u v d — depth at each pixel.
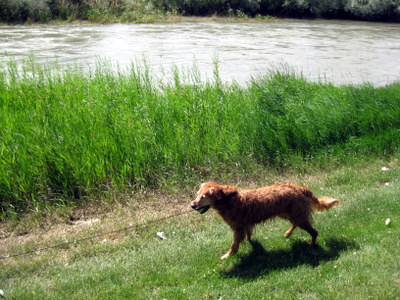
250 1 40.78
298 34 31.22
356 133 10.41
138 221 7.02
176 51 22.44
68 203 7.54
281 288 5.22
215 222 6.97
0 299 5.15
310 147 9.76
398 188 7.93
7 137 7.93
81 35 27.06
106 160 8.14
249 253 6.03
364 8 42.66
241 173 8.79
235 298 5.05
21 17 31.95
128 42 24.92
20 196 7.53
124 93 10.27
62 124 8.49
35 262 5.92
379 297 4.91
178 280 5.47
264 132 9.55
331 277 5.37
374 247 5.95
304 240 6.31
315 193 7.95
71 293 5.28
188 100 10.19
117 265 5.79
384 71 19.02
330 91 11.73
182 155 8.72
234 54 22.11
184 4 39.31
